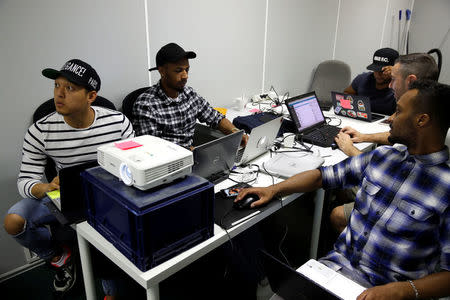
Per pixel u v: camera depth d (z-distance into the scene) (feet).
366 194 4.15
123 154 3.55
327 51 13.24
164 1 7.38
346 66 11.78
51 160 5.32
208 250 3.84
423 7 16.74
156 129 6.52
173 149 3.77
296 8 11.05
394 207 3.87
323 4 12.11
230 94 9.81
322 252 6.83
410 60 6.43
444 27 16.15
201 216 3.73
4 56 5.49
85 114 4.91
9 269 6.36
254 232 5.70
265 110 9.36
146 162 3.36
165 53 6.13
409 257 3.80
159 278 3.36
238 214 4.37
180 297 5.80
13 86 5.69
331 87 11.94
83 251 4.31
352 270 4.26
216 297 5.81
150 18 7.24
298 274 3.27
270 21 10.26
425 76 6.32
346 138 6.79
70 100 4.54
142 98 6.45
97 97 6.14
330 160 6.23
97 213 3.88
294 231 7.27
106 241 3.80
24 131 6.00
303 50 12.04
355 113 8.78
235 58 9.55
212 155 4.82
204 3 8.21
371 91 9.48
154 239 3.33
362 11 14.14
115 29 6.74
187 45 8.16
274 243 6.91
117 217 3.46
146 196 3.31
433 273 3.72
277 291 3.98
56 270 5.63
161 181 3.48
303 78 12.58
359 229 4.25
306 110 7.66
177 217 3.46
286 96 11.84
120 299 5.43
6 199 6.07
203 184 3.66
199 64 8.62
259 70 10.54
